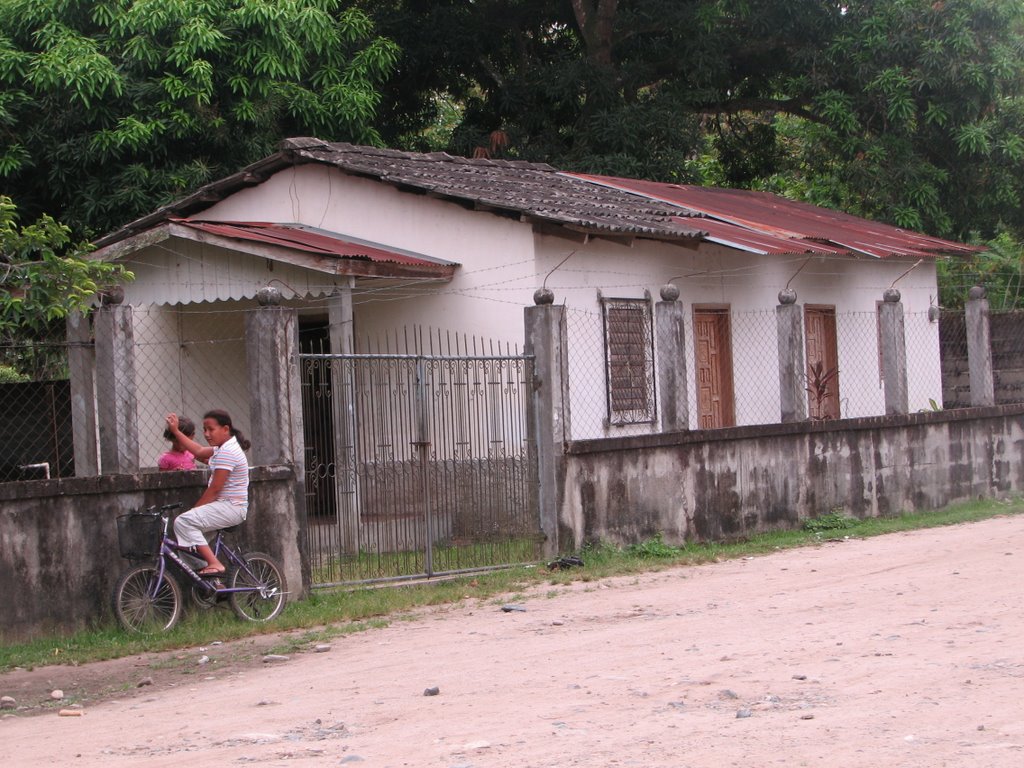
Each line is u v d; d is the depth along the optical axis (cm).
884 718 563
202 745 589
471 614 950
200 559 912
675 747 532
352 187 1443
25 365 1175
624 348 1427
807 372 1683
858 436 1431
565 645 799
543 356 1149
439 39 2420
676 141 2264
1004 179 2222
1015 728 535
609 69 2316
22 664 813
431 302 1375
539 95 2397
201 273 1323
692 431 1255
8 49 1744
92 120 1745
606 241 1405
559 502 1146
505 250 1333
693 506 1254
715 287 1568
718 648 756
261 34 1842
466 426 1276
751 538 1301
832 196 2309
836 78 2278
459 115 2738
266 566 952
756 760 505
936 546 1188
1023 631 752
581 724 585
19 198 1816
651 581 1066
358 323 1422
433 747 557
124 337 966
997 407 1619
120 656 838
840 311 1783
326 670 768
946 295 2312
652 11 2366
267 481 977
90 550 893
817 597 930
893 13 2178
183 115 1764
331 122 1922
